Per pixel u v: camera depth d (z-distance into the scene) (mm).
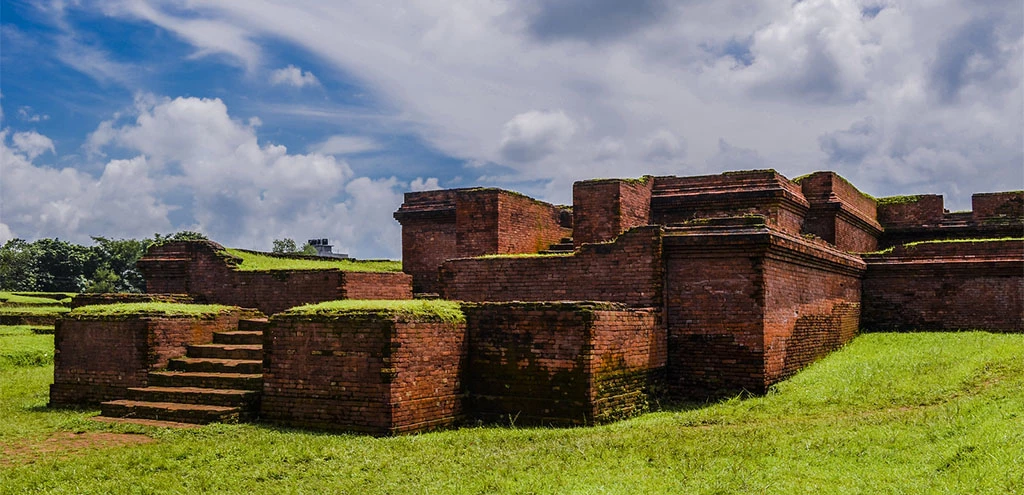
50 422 13695
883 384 14305
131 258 59625
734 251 15133
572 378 13062
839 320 19156
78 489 9461
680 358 15609
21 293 38250
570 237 23391
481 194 20344
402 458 10781
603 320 13391
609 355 13539
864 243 23844
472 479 9773
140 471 10273
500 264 16938
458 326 13734
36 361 21000
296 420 13031
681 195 20562
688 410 14477
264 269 20547
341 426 12617
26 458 11047
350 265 25047
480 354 13898
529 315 13523
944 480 9148
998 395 12188
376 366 12445
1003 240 19516
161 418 13523
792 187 20797
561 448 11094
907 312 20547
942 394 13250
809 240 17328
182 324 16141
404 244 23750
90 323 15938
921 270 20344
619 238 15820
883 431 11086
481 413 13742
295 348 13219
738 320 15094
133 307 16234
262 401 13484
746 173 20062
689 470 9852
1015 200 23562
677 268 15742
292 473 10180
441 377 13273
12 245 58219
